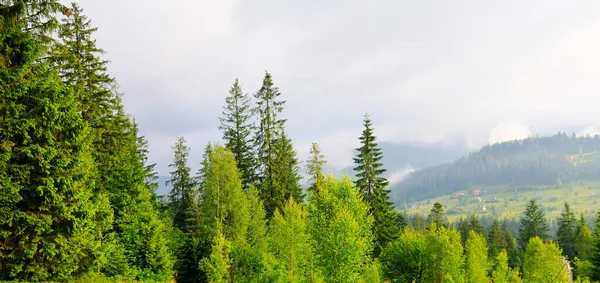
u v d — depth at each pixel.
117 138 34.16
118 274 31.05
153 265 36.09
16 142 18.14
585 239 79.69
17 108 17.75
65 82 26.44
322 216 29.45
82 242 20.53
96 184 29.17
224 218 40.06
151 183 44.03
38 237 18.31
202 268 36.22
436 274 35.84
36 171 18.75
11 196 17.22
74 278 21.31
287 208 39.22
